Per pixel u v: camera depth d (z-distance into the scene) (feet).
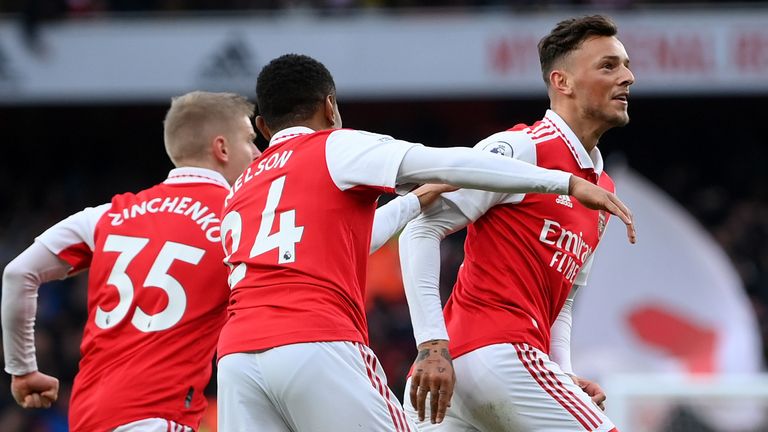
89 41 154.71
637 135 196.85
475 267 44.01
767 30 152.66
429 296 42.45
